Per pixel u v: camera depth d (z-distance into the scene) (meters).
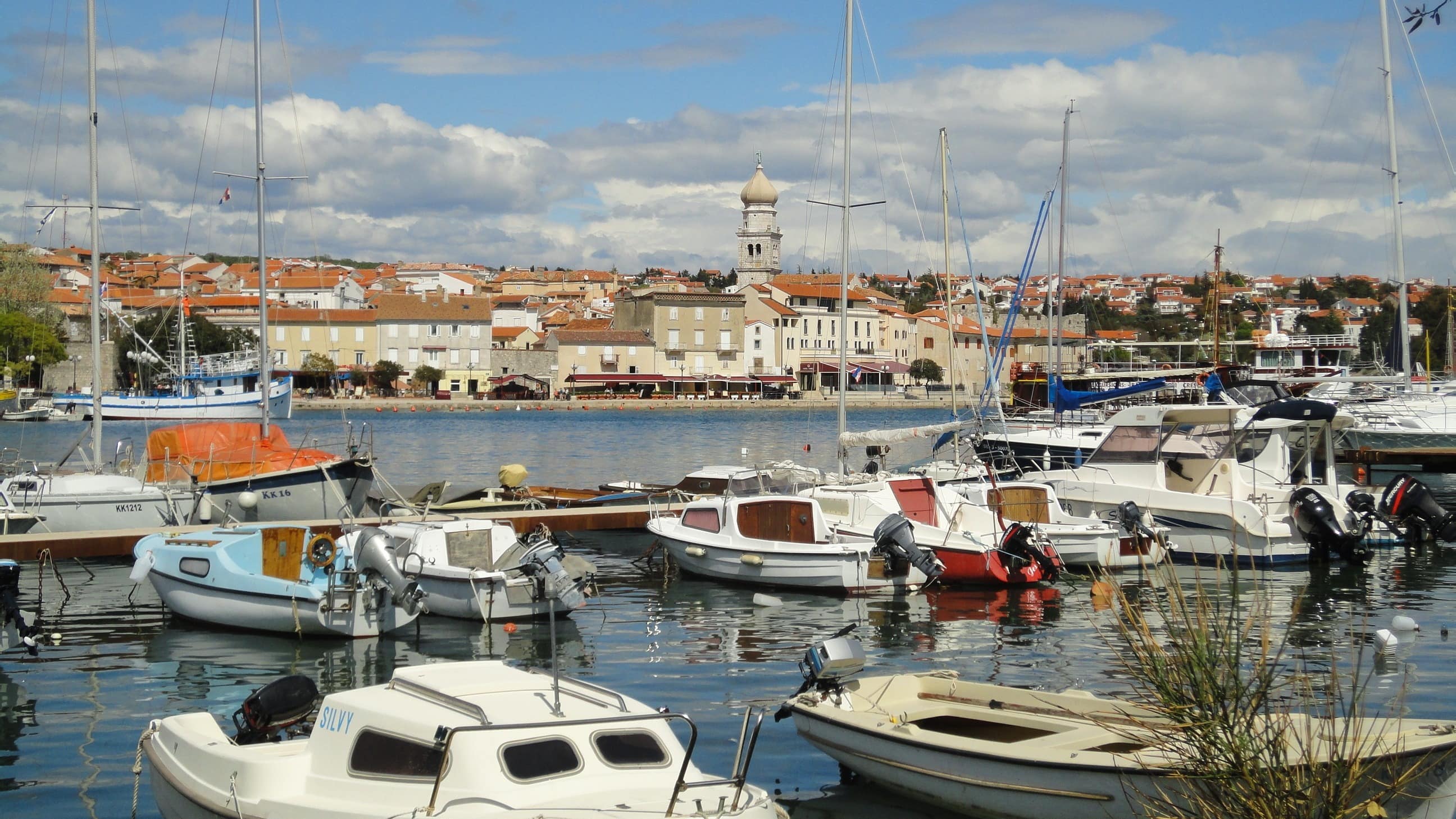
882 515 25.55
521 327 158.62
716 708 14.89
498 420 103.25
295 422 96.62
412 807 8.48
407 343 139.25
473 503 31.84
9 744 13.48
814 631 19.81
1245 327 148.38
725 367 146.75
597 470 51.62
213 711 14.95
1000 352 48.81
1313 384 47.16
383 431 85.12
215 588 19.53
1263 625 9.16
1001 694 12.02
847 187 34.22
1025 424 45.66
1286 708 9.01
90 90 31.31
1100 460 28.08
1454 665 16.44
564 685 9.64
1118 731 9.88
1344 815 7.98
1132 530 24.77
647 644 18.86
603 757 8.78
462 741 8.53
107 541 25.33
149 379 105.56
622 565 26.98
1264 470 27.95
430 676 9.73
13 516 26.61
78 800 11.66
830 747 11.88
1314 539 25.70
